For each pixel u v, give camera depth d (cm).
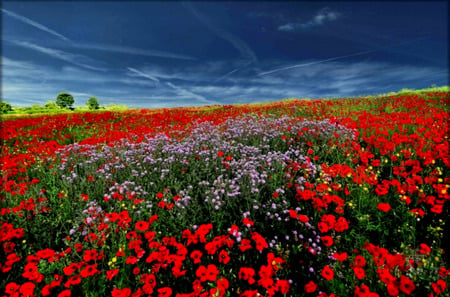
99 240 310
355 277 271
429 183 413
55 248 345
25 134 1144
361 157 507
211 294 235
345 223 309
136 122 1434
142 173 496
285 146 666
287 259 288
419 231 342
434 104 1193
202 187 445
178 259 264
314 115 1160
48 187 527
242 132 748
